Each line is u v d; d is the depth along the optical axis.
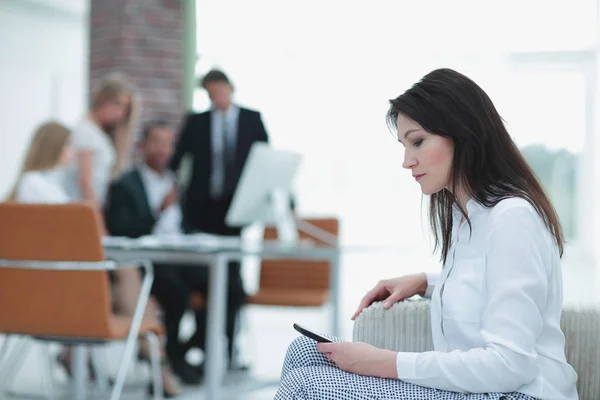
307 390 1.47
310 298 4.37
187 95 6.46
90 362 4.23
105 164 4.21
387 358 1.49
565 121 10.49
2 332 3.01
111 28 6.26
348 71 9.71
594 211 10.51
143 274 4.10
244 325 5.34
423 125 1.55
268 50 8.93
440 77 1.58
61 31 9.42
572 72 10.39
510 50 10.29
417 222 9.95
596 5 10.09
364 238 10.02
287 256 3.56
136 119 4.31
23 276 2.89
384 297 1.91
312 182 9.98
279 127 9.31
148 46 6.27
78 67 9.77
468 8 9.98
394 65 9.75
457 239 1.62
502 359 1.40
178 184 4.62
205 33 7.73
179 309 4.20
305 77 9.46
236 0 8.33
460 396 1.45
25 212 2.84
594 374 1.69
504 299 1.42
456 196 1.60
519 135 10.54
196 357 5.11
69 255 2.84
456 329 1.56
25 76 8.96
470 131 1.54
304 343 1.64
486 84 10.30
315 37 9.39
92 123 4.19
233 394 3.99
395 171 9.93
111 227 4.06
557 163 10.59
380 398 1.44
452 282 1.59
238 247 3.43
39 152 3.68
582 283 8.35
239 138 4.73
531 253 1.43
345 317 6.59
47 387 3.96
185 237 3.98
